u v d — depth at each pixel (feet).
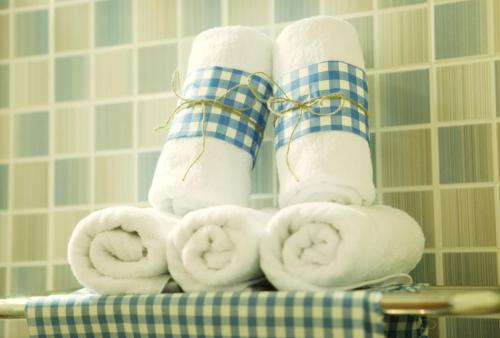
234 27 2.65
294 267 2.08
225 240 2.08
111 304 2.09
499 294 1.79
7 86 3.41
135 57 3.23
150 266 2.17
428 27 2.85
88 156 3.25
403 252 2.28
